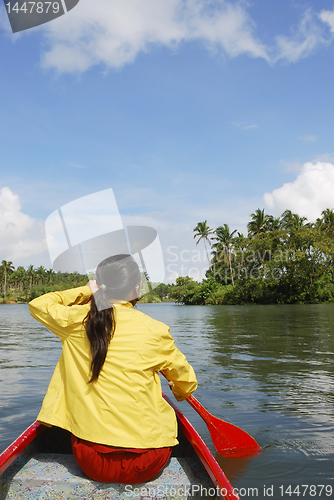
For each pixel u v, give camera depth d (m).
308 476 2.54
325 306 35.41
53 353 8.35
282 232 43.25
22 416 3.78
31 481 1.63
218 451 2.85
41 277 93.12
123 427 1.56
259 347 8.70
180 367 1.75
